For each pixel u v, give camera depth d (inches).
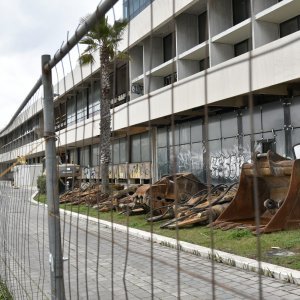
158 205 495.5
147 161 1035.9
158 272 278.5
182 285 246.8
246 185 418.0
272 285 235.9
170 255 327.6
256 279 248.5
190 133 894.4
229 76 647.8
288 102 638.5
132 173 1119.0
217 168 802.2
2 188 376.8
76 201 223.9
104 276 275.9
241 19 819.4
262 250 301.9
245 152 730.2
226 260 288.0
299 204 364.5
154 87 1024.2
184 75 936.3
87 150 208.8
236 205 415.2
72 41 128.0
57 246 152.8
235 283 243.0
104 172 194.9
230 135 772.6
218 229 391.5
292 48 525.3
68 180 249.4
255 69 590.9
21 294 222.8
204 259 307.7
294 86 618.8
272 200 398.0
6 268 271.6
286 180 390.9
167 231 411.2
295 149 627.2
